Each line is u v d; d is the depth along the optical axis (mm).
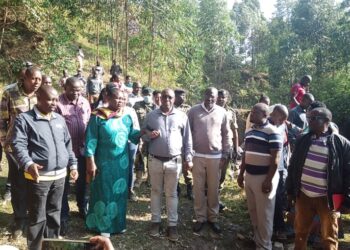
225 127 4758
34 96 3877
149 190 6086
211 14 33719
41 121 3365
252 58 43688
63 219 4191
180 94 5473
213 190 4773
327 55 32156
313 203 3902
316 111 3828
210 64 35500
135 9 15156
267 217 4316
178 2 15992
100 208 4211
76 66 13188
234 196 6277
